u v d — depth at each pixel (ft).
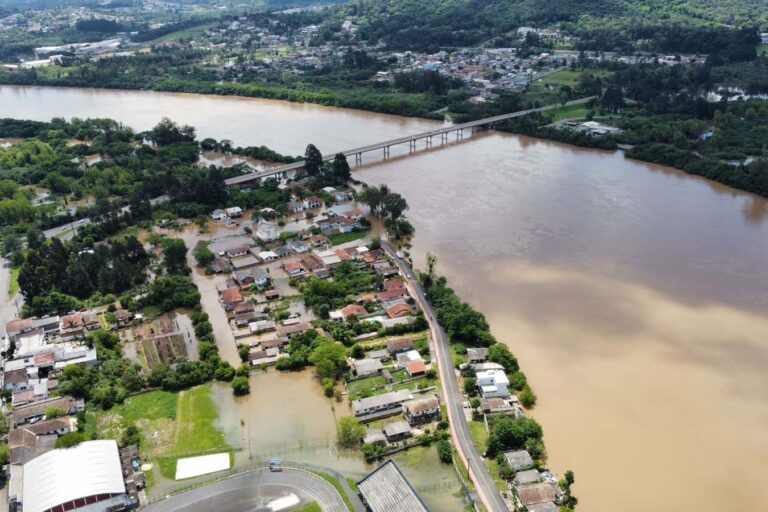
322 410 510.17
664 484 437.17
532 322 633.20
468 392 519.19
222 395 531.91
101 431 488.02
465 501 414.82
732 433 484.74
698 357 575.79
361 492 413.39
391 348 575.38
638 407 511.81
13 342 599.57
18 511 408.87
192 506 414.00
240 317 639.35
